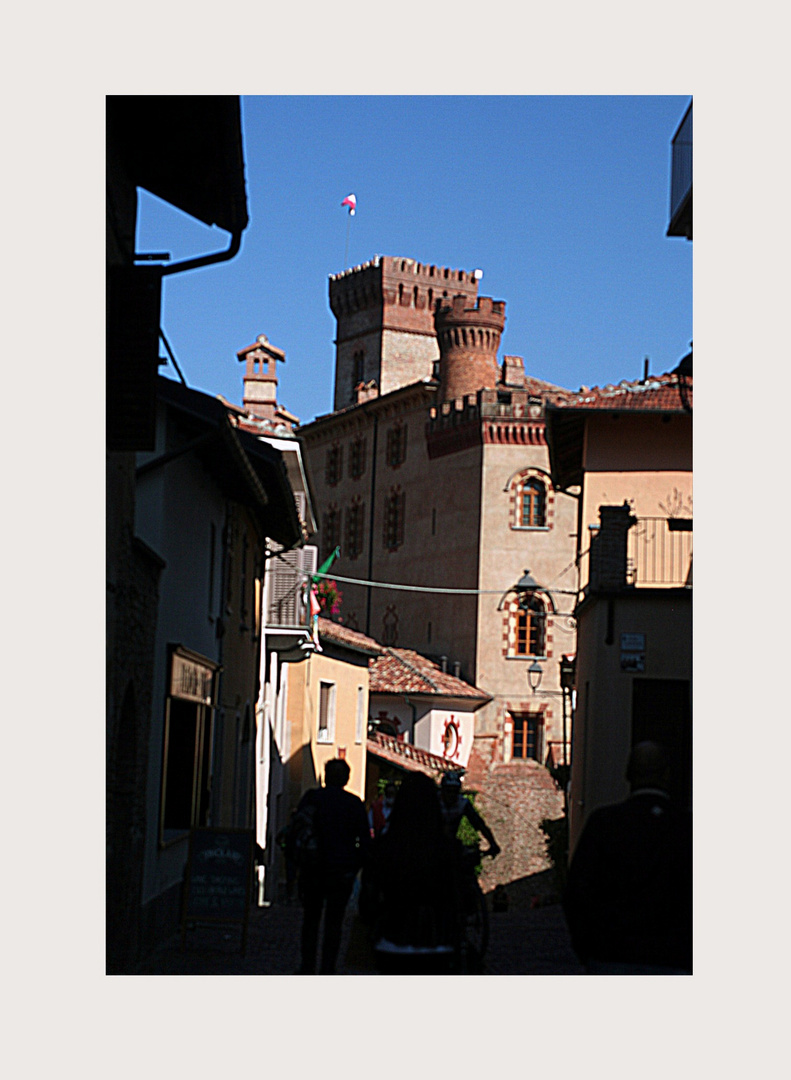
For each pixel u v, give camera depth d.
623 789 20.59
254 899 23.69
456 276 90.06
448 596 60.81
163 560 14.41
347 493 71.81
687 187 19.98
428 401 64.94
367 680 44.28
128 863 12.76
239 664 23.30
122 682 12.02
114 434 10.77
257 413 30.66
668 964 6.53
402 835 9.23
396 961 8.88
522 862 42.00
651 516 27.44
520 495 58.81
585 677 23.88
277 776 31.72
